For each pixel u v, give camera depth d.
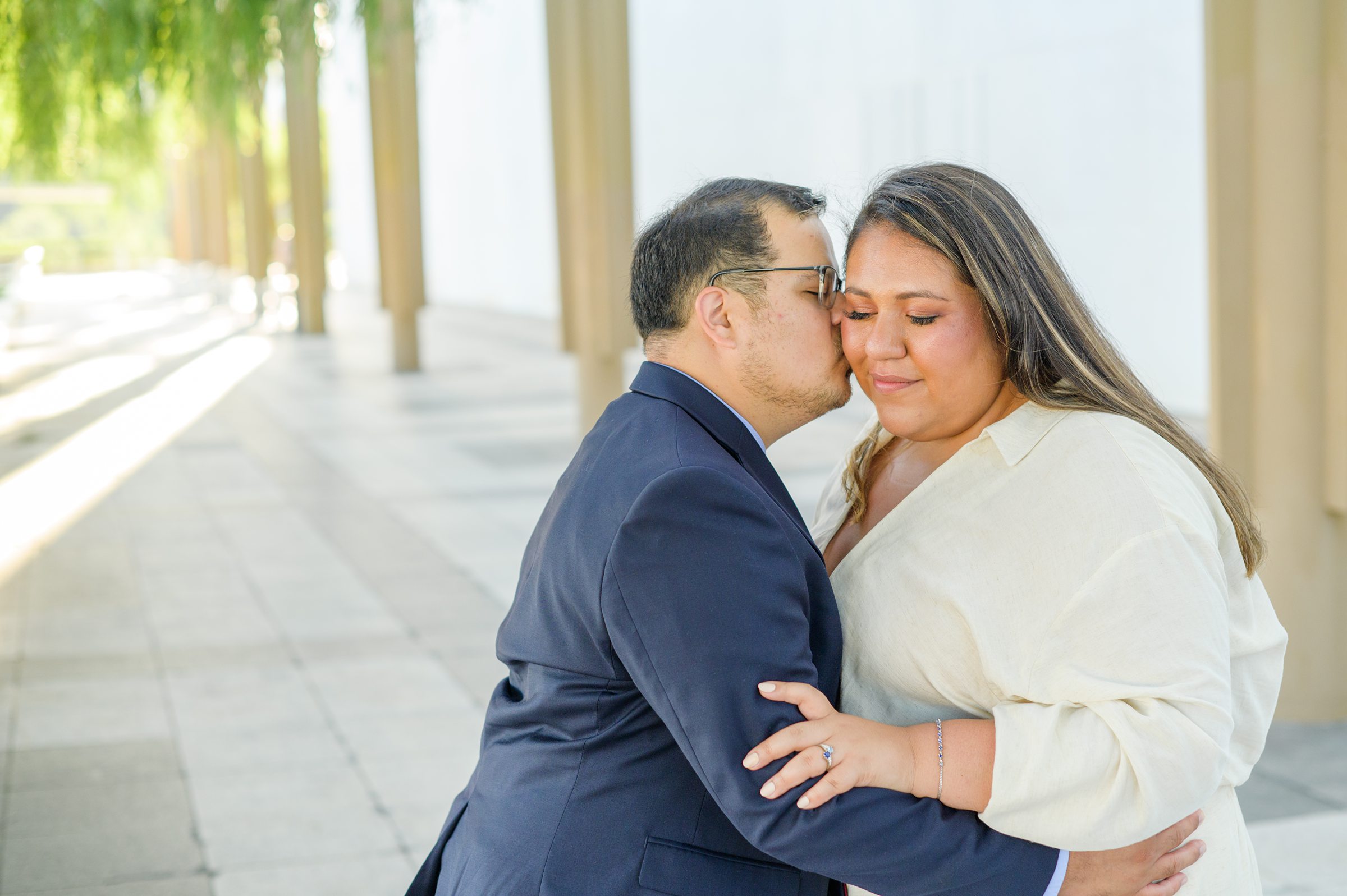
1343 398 3.75
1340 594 3.98
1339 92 3.58
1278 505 3.89
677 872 1.49
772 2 13.25
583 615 1.48
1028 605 1.47
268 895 3.14
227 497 8.48
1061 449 1.49
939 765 1.44
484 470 9.23
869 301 1.55
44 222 42.50
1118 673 1.39
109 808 3.66
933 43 11.08
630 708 1.50
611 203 7.39
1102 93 9.65
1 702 4.59
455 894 1.58
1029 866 1.41
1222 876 1.58
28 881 3.22
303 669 4.92
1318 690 4.02
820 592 1.57
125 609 5.83
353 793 3.75
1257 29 3.64
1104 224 9.84
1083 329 1.53
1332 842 3.24
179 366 17.03
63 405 13.34
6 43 7.58
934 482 1.60
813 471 8.56
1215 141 3.74
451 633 5.38
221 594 6.07
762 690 1.40
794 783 1.39
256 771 3.92
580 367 7.86
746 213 1.57
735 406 1.61
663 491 1.41
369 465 9.58
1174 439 1.52
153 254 47.06
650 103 16.09
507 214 23.70
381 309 15.90
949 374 1.53
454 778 3.85
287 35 6.44
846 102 12.20
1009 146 10.54
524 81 21.91
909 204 1.51
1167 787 1.34
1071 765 1.37
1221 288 3.80
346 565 6.60
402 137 15.26
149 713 4.45
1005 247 1.49
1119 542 1.42
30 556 6.90
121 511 8.05
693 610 1.40
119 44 6.93
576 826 1.50
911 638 1.57
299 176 21.22
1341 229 3.65
